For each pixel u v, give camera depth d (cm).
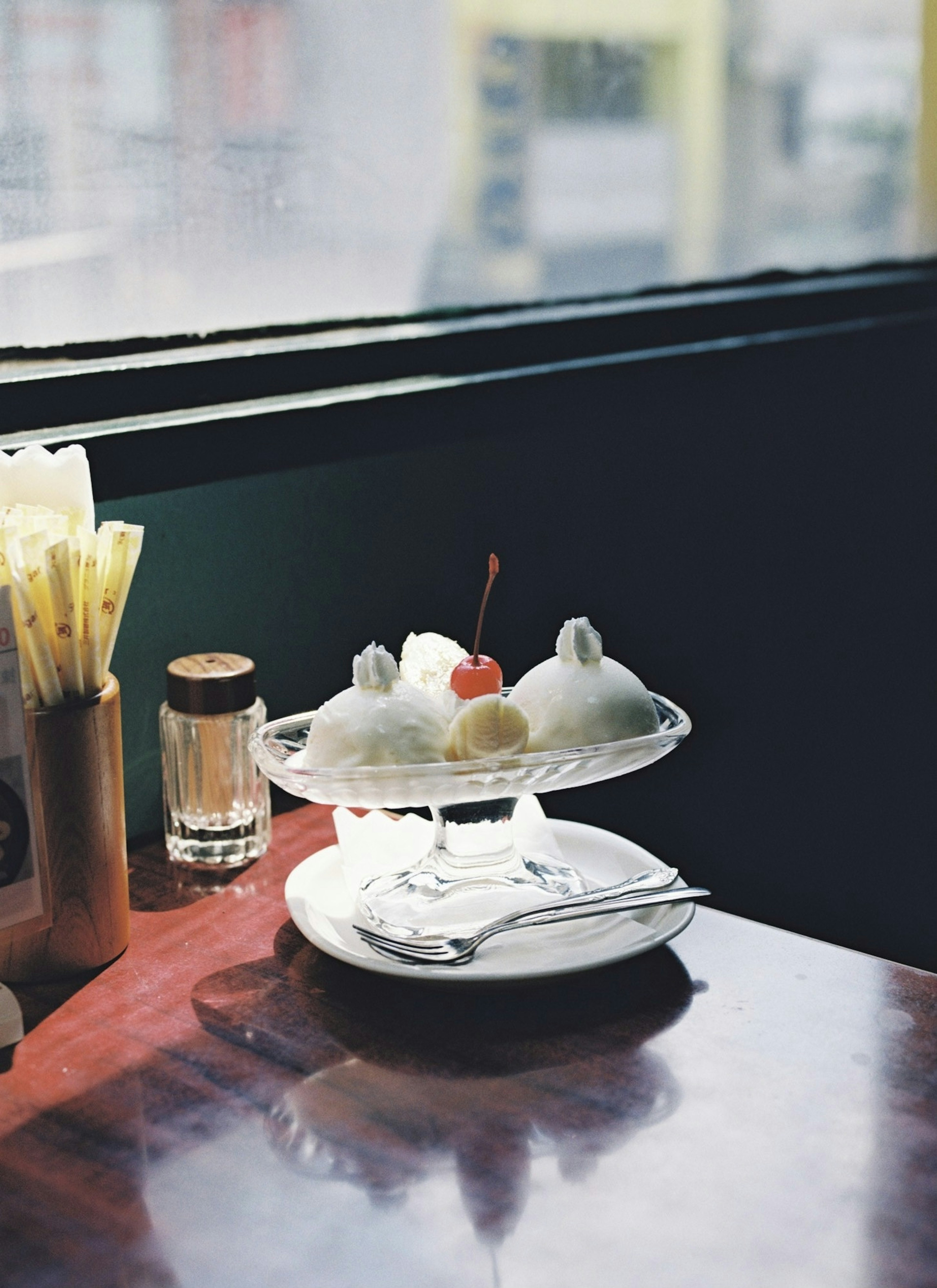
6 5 104
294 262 134
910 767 225
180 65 118
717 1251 61
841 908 214
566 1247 61
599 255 175
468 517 144
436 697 97
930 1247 61
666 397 166
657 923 88
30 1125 71
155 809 116
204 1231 63
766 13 191
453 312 155
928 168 229
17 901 82
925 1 218
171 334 123
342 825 99
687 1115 71
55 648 83
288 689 128
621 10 168
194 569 116
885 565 213
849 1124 70
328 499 127
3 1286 59
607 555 163
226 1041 79
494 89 154
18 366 110
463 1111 71
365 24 136
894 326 202
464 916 89
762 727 194
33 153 109
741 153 194
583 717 87
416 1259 61
